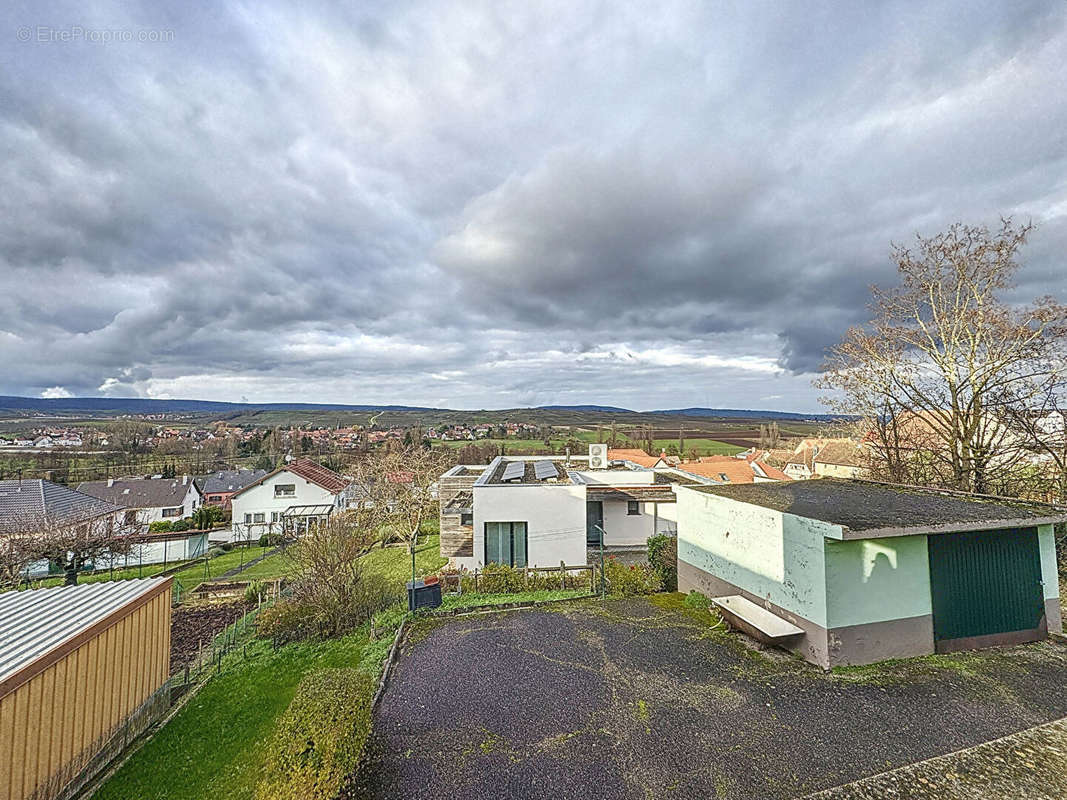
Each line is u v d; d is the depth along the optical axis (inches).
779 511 339.3
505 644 350.9
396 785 208.4
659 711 256.5
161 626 323.9
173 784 245.3
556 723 249.8
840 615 298.0
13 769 207.3
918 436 668.7
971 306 626.8
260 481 1534.2
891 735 230.2
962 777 200.5
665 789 200.5
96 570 937.5
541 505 610.9
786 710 253.3
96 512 1061.8
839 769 208.5
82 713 249.0
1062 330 548.7
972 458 595.2
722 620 374.0
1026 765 206.7
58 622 261.6
